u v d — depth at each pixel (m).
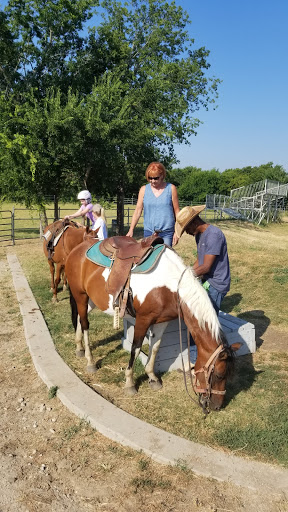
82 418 3.25
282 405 3.39
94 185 14.49
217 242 3.33
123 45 14.68
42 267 9.15
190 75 15.77
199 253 3.48
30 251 11.55
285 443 2.88
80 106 11.80
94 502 2.42
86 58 14.21
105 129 11.72
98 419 3.14
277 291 7.05
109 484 2.56
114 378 3.89
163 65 14.57
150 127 13.91
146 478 2.59
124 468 2.69
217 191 60.94
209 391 2.79
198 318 2.85
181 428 3.09
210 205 25.03
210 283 3.57
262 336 5.04
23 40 13.59
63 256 6.08
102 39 14.84
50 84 13.93
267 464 2.68
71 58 14.34
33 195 12.47
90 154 12.39
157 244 3.42
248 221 21.61
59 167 12.70
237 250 11.13
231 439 2.92
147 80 14.15
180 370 3.98
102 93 12.38
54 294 6.44
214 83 16.19
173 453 2.76
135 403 3.45
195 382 2.92
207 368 2.79
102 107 12.14
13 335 5.14
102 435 3.06
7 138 11.42
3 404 3.56
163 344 3.92
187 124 15.28
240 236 15.12
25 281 7.74
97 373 4.01
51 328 5.23
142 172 15.54
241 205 24.56
